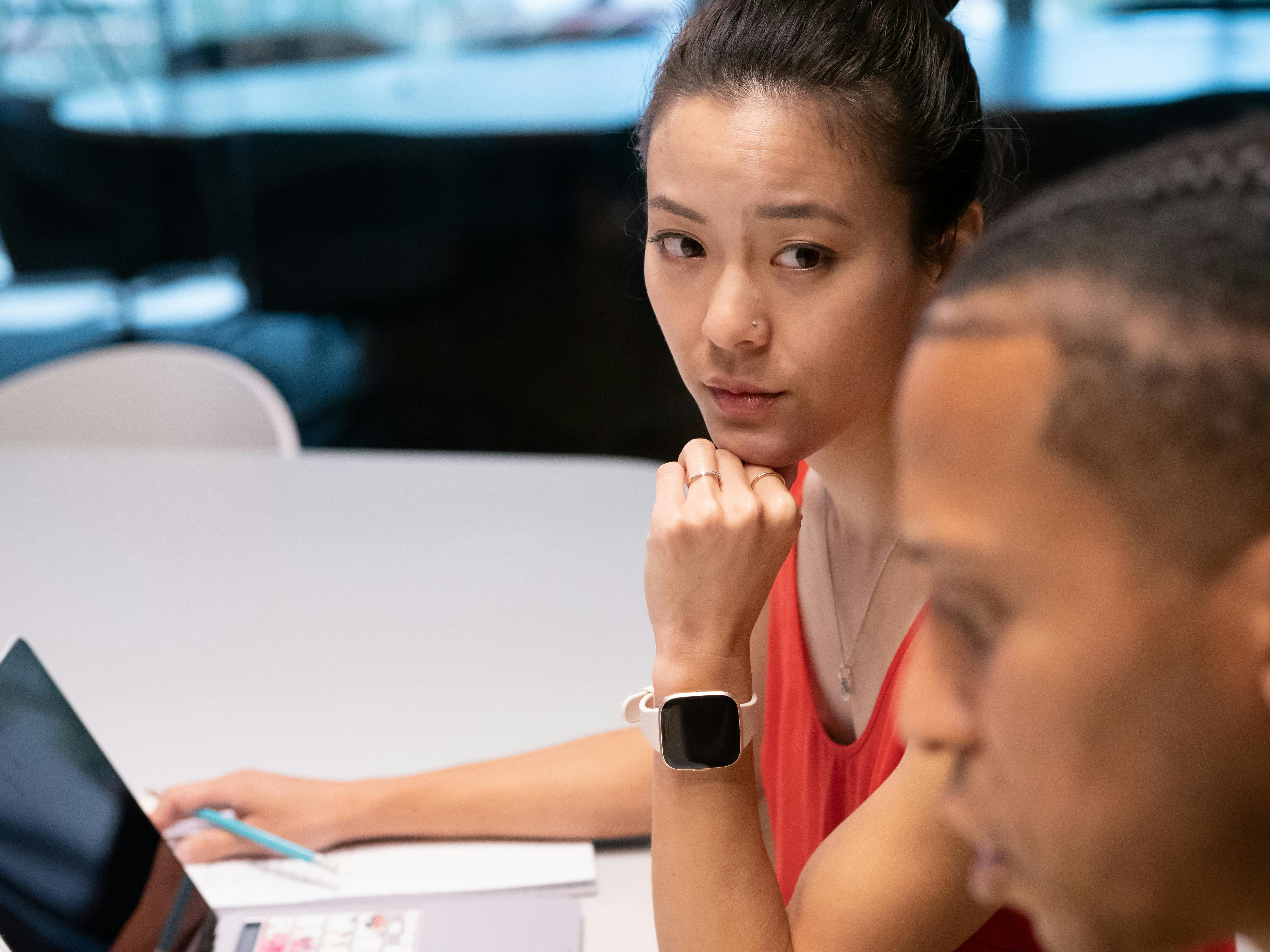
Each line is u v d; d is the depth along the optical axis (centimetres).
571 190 441
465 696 121
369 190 454
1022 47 374
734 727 72
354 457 187
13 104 462
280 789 98
